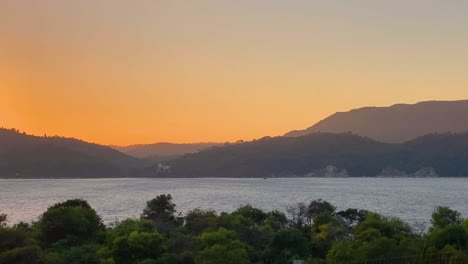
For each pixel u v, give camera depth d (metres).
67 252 83.88
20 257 75.56
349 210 137.62
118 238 84.12
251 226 105.38
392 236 93.06
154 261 80.38
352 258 75.19
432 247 75.94
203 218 115.19
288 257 86.25
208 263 76.44
